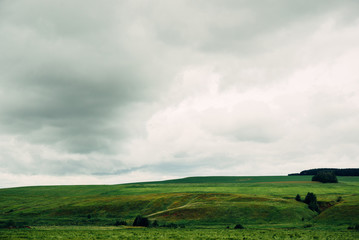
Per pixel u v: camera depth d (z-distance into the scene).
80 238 42.31
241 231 60.34
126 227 71.62
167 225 78.12
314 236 50.72
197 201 114.94
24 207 132.50
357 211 79.81
